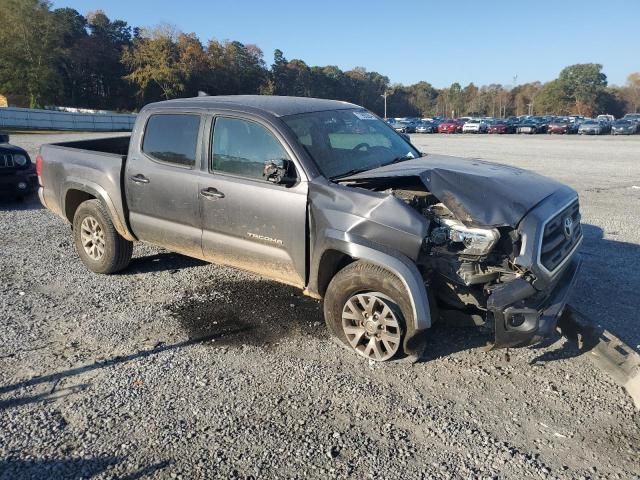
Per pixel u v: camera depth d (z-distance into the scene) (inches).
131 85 3503.9
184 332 186.5
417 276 152.3
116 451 124.8
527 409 142.6
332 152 183.3
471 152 979.9
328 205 165.2
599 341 154.2
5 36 2637.8
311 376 158.2
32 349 173.0
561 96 5000.0
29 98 2829.7
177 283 233.5
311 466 120.1
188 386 152.4
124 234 228.1
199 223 199.0
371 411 141.1
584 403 145.2
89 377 156.7
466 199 151.3
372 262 155.9
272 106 191.5
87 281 235.3
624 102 5167.3
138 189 215.3
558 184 177.5
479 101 5935.0
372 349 164.7
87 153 236.4
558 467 120.3
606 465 121.1
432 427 134.6
